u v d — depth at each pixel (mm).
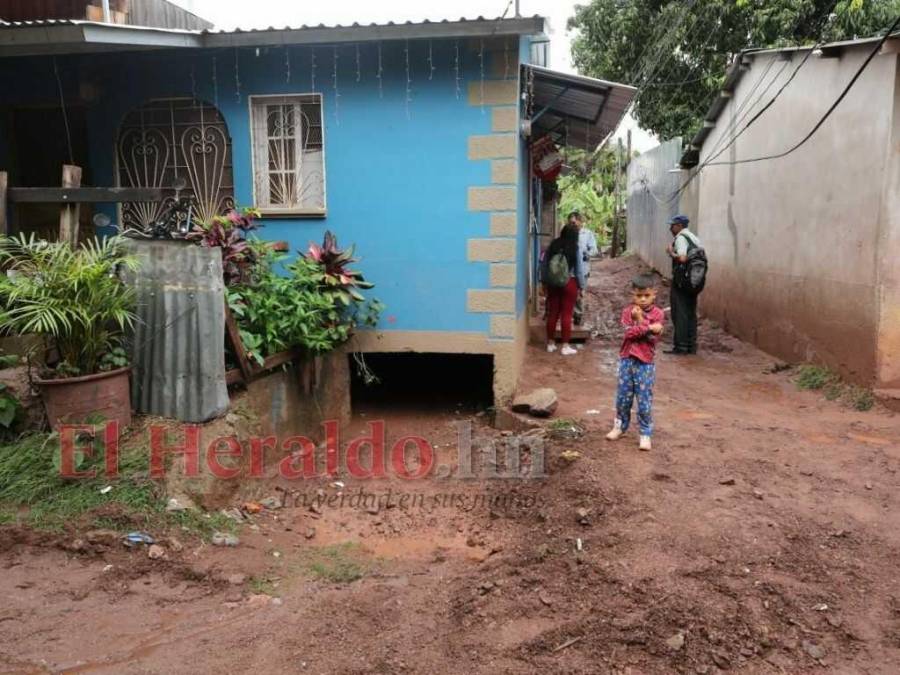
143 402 5434
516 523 5281
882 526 4555
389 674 3326
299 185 7531
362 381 8977
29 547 4234
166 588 4059
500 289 7227
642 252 21453
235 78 7395
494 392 7371
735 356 9883
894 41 6641
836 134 7891
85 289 4895
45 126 8234
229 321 5344
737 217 11180
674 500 4898
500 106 6988
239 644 3551
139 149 7762
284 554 4742
